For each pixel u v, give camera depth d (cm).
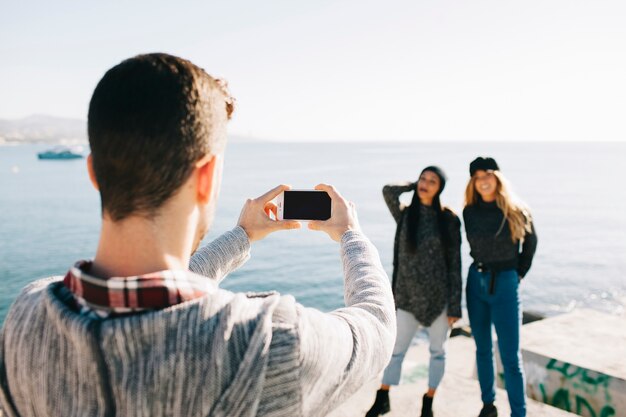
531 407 376
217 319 59
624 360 397
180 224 65
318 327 66
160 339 56
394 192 418
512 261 357
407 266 384
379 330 75
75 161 10944
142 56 65
